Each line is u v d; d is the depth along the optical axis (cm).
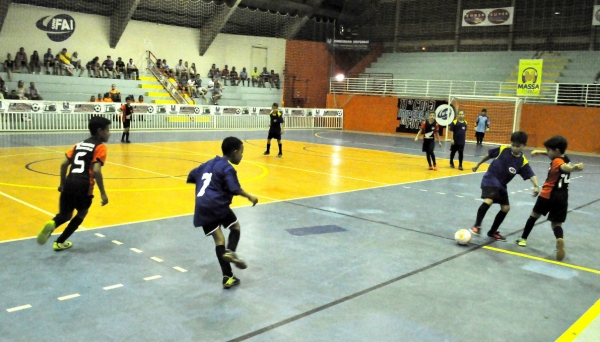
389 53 3759
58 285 523
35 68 2703
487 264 652
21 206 859
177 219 816
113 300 491
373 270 609
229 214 554
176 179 1185
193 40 3369
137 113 2556
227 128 2909
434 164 1541
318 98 3778
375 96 3319
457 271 619
